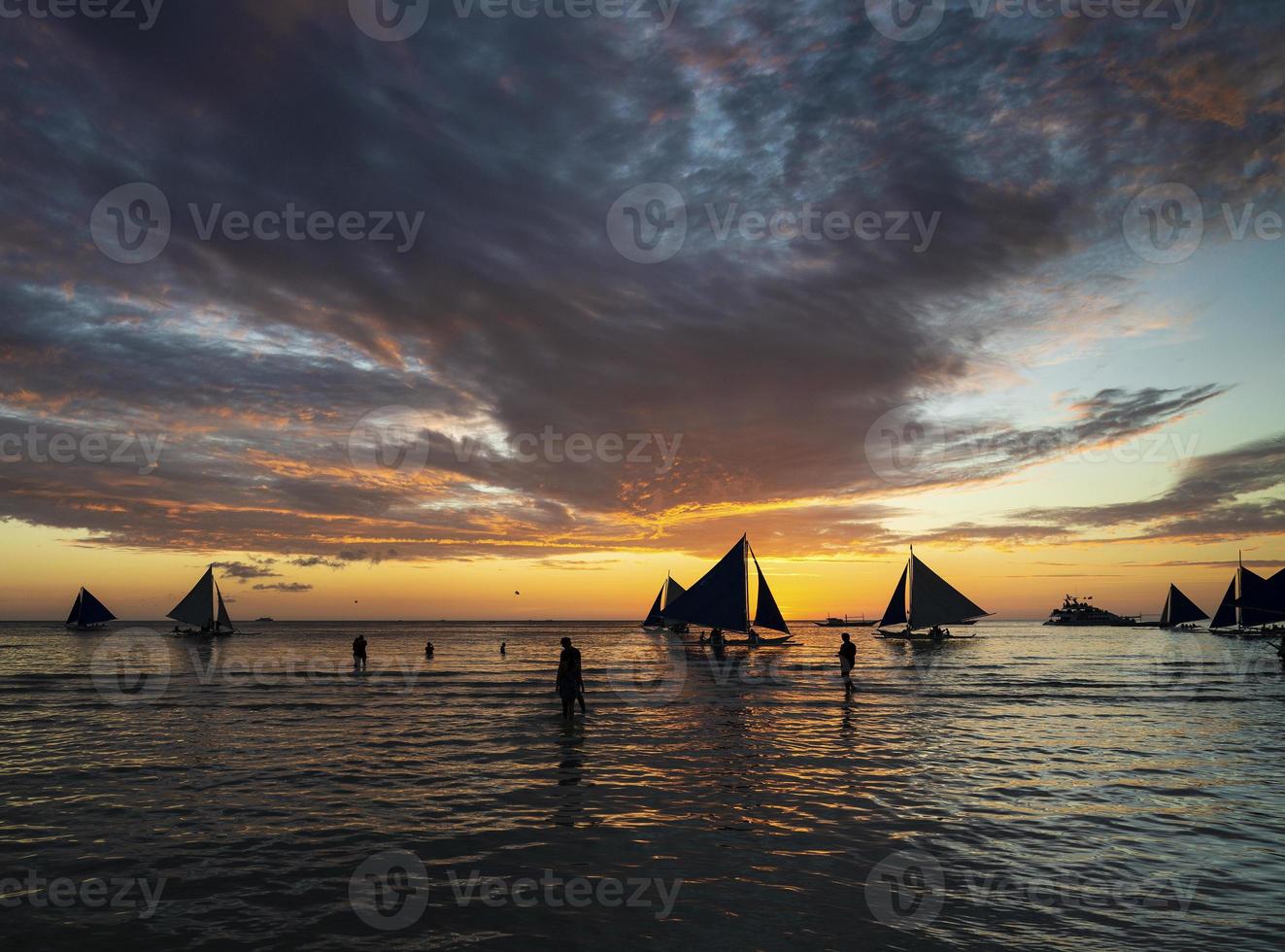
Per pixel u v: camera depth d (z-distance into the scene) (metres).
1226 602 99.81
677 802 12.74
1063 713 25.58
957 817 11.82
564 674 23.28
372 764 16.28
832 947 7.07
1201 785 14.27
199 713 25.36
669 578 120.19
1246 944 7.20
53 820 11.72
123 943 7.18
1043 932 7.47
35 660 61.72
